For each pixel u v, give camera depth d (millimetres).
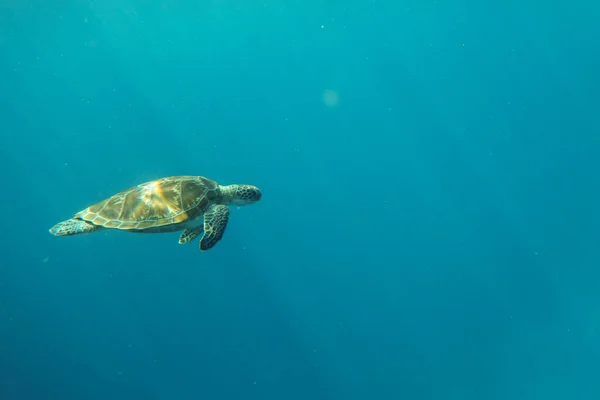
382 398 17672
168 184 6242
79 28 20688
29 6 16578
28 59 22844
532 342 17812
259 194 7184
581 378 15773
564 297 19156
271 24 28016
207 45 29141
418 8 28031
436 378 17844
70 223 6301
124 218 5832
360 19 29016
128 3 19469
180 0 20656
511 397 16344
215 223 5859
